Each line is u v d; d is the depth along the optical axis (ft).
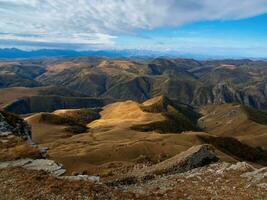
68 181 98.89
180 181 119.34
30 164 121.19
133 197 93.97
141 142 471.62
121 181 124.98
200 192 102.63
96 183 102.47
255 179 111.24
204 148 150.82
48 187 91.20
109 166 244.01
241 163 130.52
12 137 164.45
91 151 430.20
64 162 358.84
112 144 500.33
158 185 117.29
